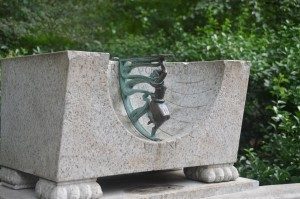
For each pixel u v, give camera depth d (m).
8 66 3.35
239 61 3.61
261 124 5.16
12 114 3.29
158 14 7.69
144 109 3.32
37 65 3.07
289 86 5.09
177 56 5.89
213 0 6.82
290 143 4.52
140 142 3.16
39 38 6.82
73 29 7.18
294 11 6.59
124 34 7.55
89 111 2.95
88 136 2.95
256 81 5.20
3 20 6.42
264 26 6.26
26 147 3.14
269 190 3.64
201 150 3.46
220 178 3.55
